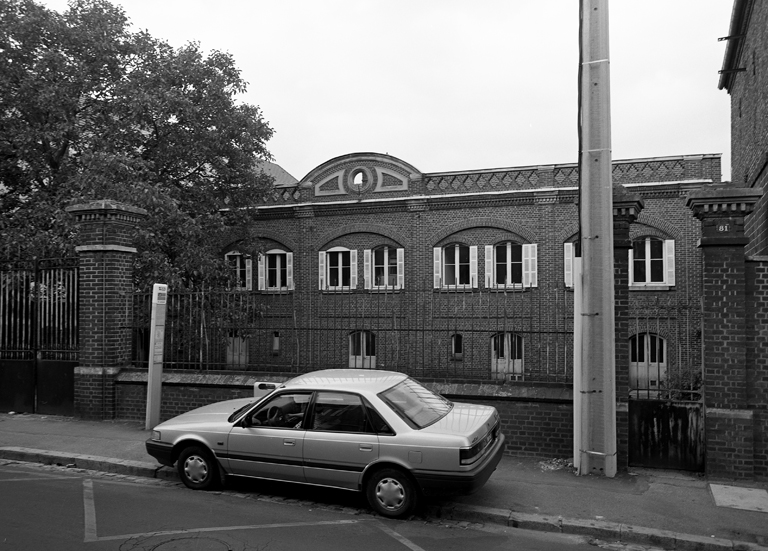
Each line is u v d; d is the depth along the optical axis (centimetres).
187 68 1850
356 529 605
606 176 752
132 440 946
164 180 1888
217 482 726
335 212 2539
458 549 559
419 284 2400
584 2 759
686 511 643
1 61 1609
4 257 1344
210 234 1988
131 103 1670
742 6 1302
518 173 2305
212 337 1116
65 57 1686
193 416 766
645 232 2164
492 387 876
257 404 706
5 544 554
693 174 2114
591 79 757
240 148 2017
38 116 1739
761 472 747
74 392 1126
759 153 1185
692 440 785
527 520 623
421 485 620
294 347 1245
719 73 1480
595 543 588
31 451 888
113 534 582
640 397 862
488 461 640
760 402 749
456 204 2362
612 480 746
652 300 2145
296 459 669
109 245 1109
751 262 755
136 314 1159
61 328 1160
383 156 2478
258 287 2634
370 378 720
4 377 1188
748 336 754
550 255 2239
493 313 2209
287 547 551
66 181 1723
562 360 1922
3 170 1753
